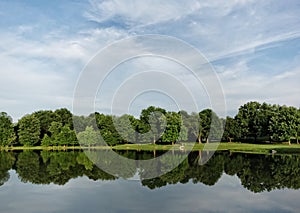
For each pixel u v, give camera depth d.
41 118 70.31
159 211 13.95
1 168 29.05
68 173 25.14
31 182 21.20
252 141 65.12
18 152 51.78
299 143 59.56
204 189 18.33
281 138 56.91
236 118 67.38
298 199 16.02
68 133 60.31
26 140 64.00
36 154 46.47
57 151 53.53
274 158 35.19
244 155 39.06
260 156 37.72
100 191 17.98
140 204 15.09
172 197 16.44
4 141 62.34
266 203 15.25
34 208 14.71
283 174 23.61
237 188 18.69
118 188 18.75
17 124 69.06
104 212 13.86
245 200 15.85
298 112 59.09
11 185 20.22
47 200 16.12
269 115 62.91
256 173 24.20
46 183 20.75
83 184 20.11
